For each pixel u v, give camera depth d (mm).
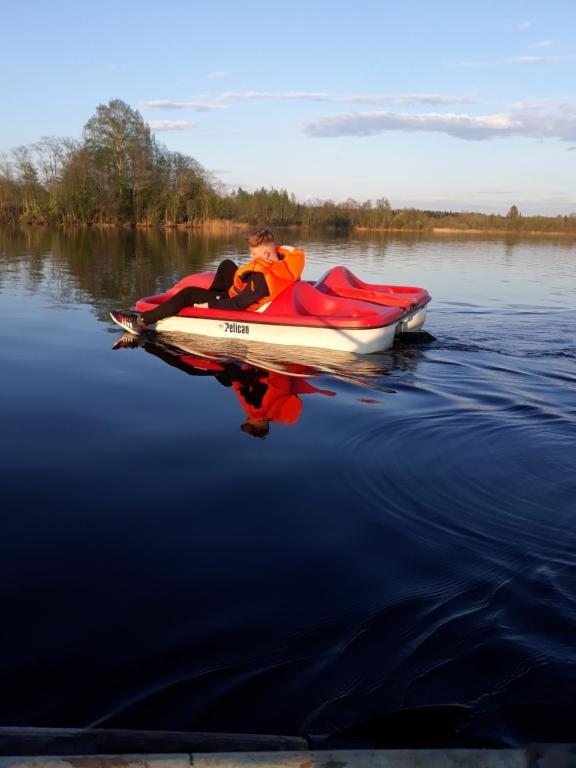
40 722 1614
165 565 2342
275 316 6031
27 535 2535
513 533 2596
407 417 4012
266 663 1843
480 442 3596
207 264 14047
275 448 3480
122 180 41719
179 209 43281
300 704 1695
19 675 1780
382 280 12297
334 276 7230
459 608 2096
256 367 5277
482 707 1700
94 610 2074
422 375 5117
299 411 4125
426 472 3188
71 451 3404
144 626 2002
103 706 1671
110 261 14609
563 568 2340
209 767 1286
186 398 4391
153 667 1822
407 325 6633
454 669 1829
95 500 2842
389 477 3121
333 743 1572
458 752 1393
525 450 3492
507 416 4059
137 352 5730
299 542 2510
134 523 2645
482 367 5434
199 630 1983
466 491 2973
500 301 9617
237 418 3977
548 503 2867
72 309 7953
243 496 2898
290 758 1331
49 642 1922
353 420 3943
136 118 41844
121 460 3293
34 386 4621
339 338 5887
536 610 2088
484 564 2361
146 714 1646
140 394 4465
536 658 1872
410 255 19812
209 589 2195
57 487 2965
